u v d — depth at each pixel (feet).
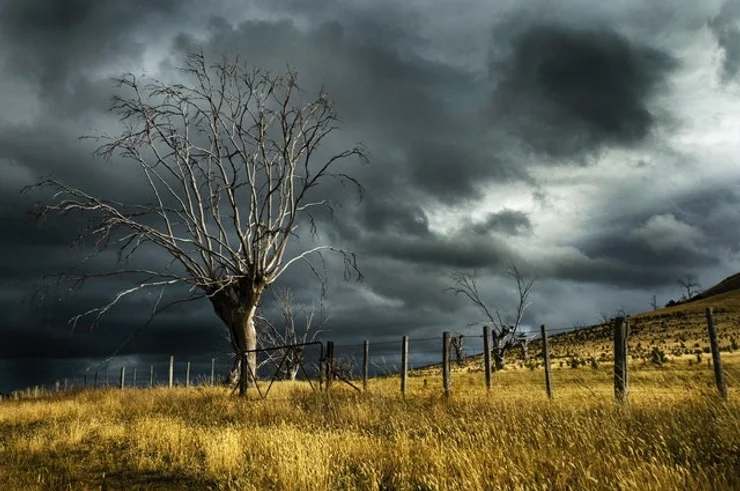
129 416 51.37
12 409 59.57
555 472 20.07
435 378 99.35
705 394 30.99
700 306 288.30
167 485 24.99
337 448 28.25
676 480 17.61
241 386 67.46
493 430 28.27
